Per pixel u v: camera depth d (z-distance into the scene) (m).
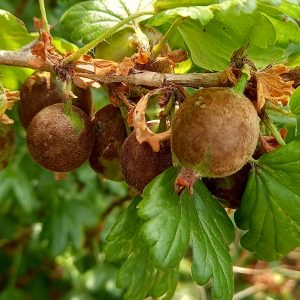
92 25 0.13
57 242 0.24
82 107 0.12
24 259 0.28
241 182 0.10
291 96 0.11
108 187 0.24
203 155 0.09
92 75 0.11
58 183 0.24
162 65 0.11
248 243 0.11
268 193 0.10
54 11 0.23
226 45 0.11
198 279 0.09
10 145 0.13
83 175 0.22
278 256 0.11
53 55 0.11
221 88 0.09
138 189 0.10
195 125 0.09
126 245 0.11
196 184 0.10
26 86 0.12
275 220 0.11
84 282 0.26
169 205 0.09
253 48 0.12
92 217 0.24
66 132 0.11
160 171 0.10
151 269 0.12
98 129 0.11
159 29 0.12
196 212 0.10
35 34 0.13
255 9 0.09
